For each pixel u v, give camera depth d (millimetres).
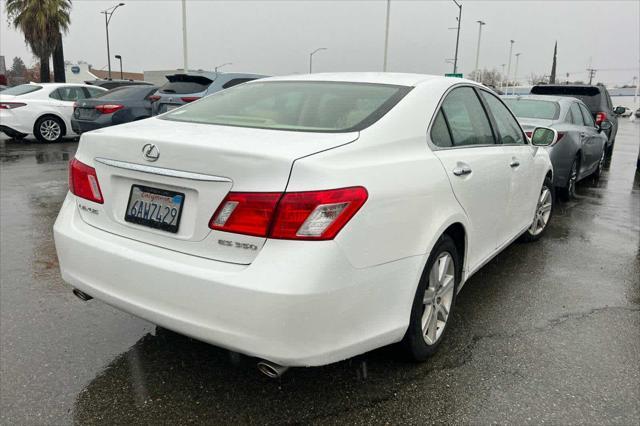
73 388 2734
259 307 2135
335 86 3197
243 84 3650
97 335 3268
